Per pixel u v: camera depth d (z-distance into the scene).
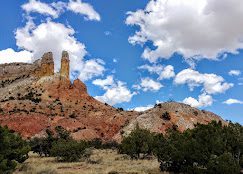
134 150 50.84
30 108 130.12
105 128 125.69
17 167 36.03
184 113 117.06
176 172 32.38
